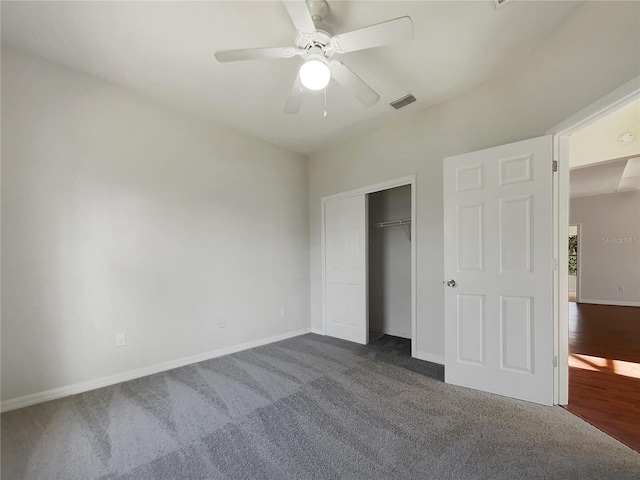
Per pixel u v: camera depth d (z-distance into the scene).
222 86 2.61
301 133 3.58
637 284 6.27
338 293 3.96
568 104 1.95
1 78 2.10
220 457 1.60
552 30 2.00
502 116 2.44
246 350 3.41
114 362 2.54
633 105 2.81
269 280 3.77
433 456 1.58
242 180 3.53
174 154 2.96
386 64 2.31
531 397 2.14
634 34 1.53
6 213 2.10
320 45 1.71
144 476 1.47
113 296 2.55
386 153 3.38
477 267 2.39
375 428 1.84
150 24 1.91
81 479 1.45
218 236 3.28
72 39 2.05
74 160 2.38
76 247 2.38
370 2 1.74
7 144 2.12
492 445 1.67
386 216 4.28
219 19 1.87
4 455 1.62
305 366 2.89
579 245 6.82
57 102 2.32
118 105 2.62
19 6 1.75
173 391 2.37
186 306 3.00
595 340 3.67
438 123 2.91
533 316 2.14
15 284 2.13
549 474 1.45
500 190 2.29
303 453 1.62
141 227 2.72
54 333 2.27
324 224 4.14
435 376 2.62
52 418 1.98
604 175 4.88
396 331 4.12
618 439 1.71
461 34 2.00
